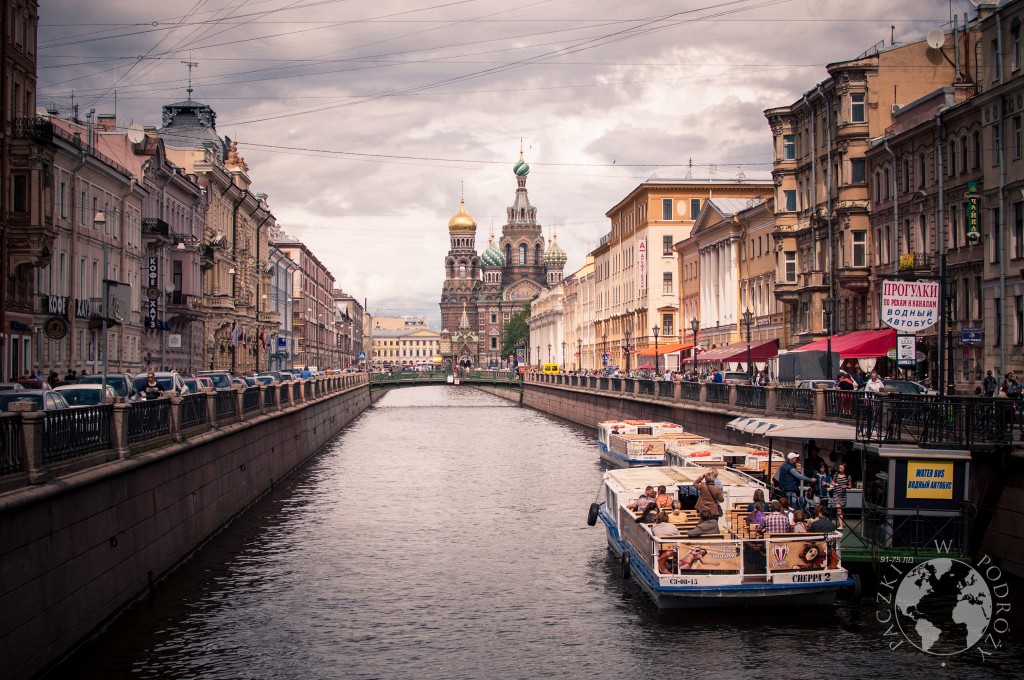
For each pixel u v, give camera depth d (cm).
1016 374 3953
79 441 2186
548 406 11362
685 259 9400
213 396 3516
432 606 2611
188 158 7581
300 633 2372
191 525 3089
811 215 5947
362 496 4488
